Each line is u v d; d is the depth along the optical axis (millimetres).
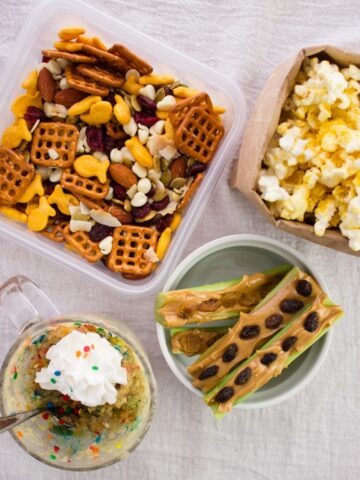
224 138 370
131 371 339
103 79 349
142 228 365
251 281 351
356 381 398
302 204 321
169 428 400
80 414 347
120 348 343
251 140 331
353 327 395
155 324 390
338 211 331
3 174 364
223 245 354
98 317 337
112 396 332
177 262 378
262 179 323
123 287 370
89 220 366
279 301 340
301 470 402
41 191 364
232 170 381
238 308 353
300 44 384
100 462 339
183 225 375
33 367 343
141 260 364
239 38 383
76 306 391
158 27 386
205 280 377
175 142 354
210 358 341
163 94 361
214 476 401
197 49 386
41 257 390
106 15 359
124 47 347
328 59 326
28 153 366
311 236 330
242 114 365
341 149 320
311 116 326
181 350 355
